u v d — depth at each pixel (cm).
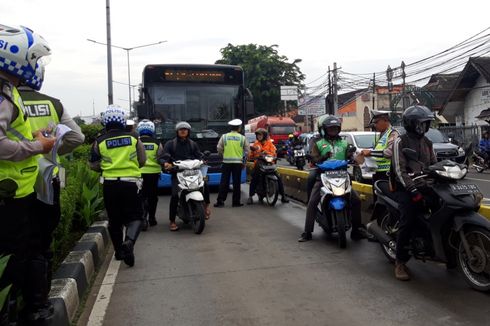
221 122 1213
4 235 305
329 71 3612
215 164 1196
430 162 489
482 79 2764
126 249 526
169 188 1250
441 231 443
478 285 436
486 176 1670
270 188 1010
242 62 3975
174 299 456
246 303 439
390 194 523
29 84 321
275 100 3981
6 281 314
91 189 755
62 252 560
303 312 413
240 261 580
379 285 475
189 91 1204
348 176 636
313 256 591
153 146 793
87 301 459
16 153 290
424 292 450
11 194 303
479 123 2831
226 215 901
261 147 1034
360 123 4966
